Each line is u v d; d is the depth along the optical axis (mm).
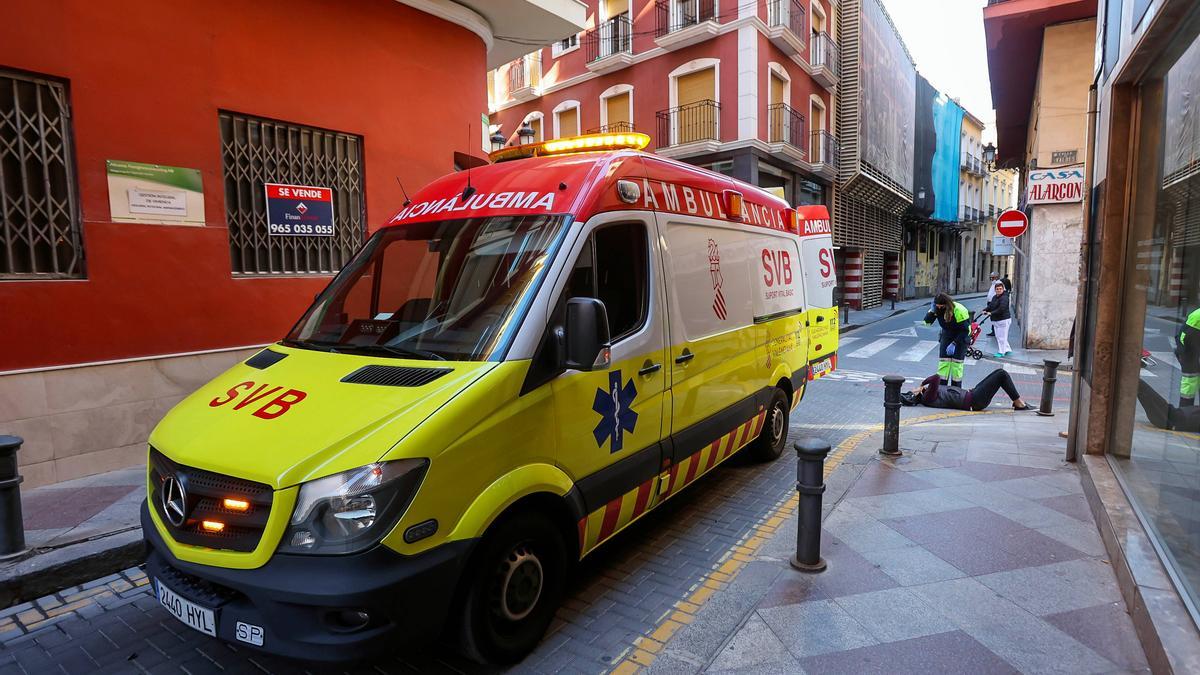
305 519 2412
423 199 4121
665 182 4270
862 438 7031
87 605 3688
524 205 3604
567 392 3203
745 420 5207
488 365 2891
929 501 4914
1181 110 3785
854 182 23891
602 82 20672
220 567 2490
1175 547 3275
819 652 3043
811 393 9930
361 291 3754
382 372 2965
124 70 5395
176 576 2707
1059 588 3549
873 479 5500
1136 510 4047
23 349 4934
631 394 3689
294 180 6734
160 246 5656
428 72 8039
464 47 8570
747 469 5980
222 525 2541
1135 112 4660
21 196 4938
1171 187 3926
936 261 42344
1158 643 2709
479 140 8938
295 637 2387
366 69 7289
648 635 3281
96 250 5289
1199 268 3373
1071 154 13766
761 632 3227
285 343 3680
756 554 4172
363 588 2346
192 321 5883
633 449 3736
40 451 5051
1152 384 4090
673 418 4137
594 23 20516
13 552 3850
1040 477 5359
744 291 5219
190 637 3352
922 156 34219
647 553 4277
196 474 2652
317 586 2336
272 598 2373
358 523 2404
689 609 3533
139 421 5570
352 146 7281
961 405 8562
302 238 6809
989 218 53719
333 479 2434
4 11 4762
